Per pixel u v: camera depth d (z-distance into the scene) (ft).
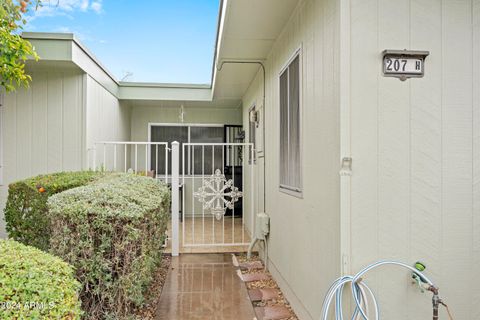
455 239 6.30
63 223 7.61
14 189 11.57
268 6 9.31
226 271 13.07
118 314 7.71
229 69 15.37
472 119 6.37
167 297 10.50
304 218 8.49
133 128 24.81
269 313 9.41
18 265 4.91
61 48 13.51
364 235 6.15
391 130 6.23
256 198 16.33
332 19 6.61
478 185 6.36
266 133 13.79
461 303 6.28
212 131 25.96
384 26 6.21
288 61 10.21
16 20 11.59
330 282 6.68
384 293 6.15
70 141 14.97
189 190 25.36
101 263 7.61
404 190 6.23
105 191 8.54
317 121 7.55
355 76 6.17
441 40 6.32
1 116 14.73
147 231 8.67
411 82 6.26
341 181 6.15
